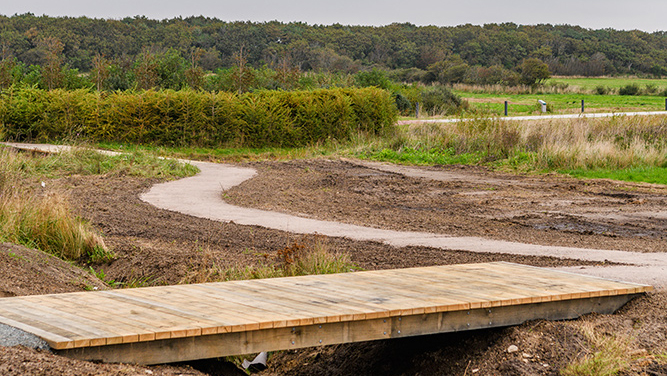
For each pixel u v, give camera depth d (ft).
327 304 15.02
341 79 139.33
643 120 67.41
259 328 13.28
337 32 342.64
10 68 117.08
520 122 70.90
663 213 36.63
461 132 69.67
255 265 23.85
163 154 68.69
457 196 43.57
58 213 26.96
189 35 307.78
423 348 16.69
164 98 76.69
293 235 29.58
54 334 12.18
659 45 389.60
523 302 15.84
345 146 76.28
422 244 27.81
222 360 16.55
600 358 13.91
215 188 45.11
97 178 48.32
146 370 12.28
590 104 149.18
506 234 30.50
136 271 23.75
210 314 13.99
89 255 25.77
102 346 12.16
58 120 76.13
